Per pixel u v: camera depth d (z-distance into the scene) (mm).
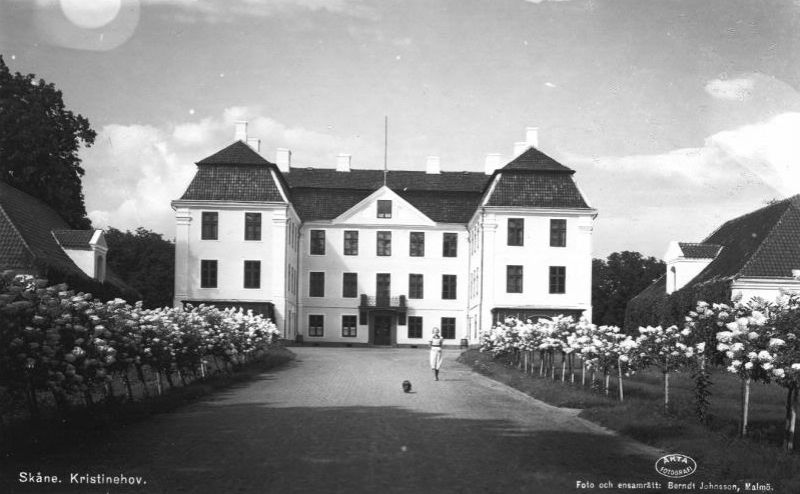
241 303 54469
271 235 54875
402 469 10031
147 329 16609
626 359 16375
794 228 37531
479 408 17469
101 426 13391
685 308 39031
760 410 15867
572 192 54438
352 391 21281
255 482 9266
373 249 62594
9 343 11406
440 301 62562
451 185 65500
